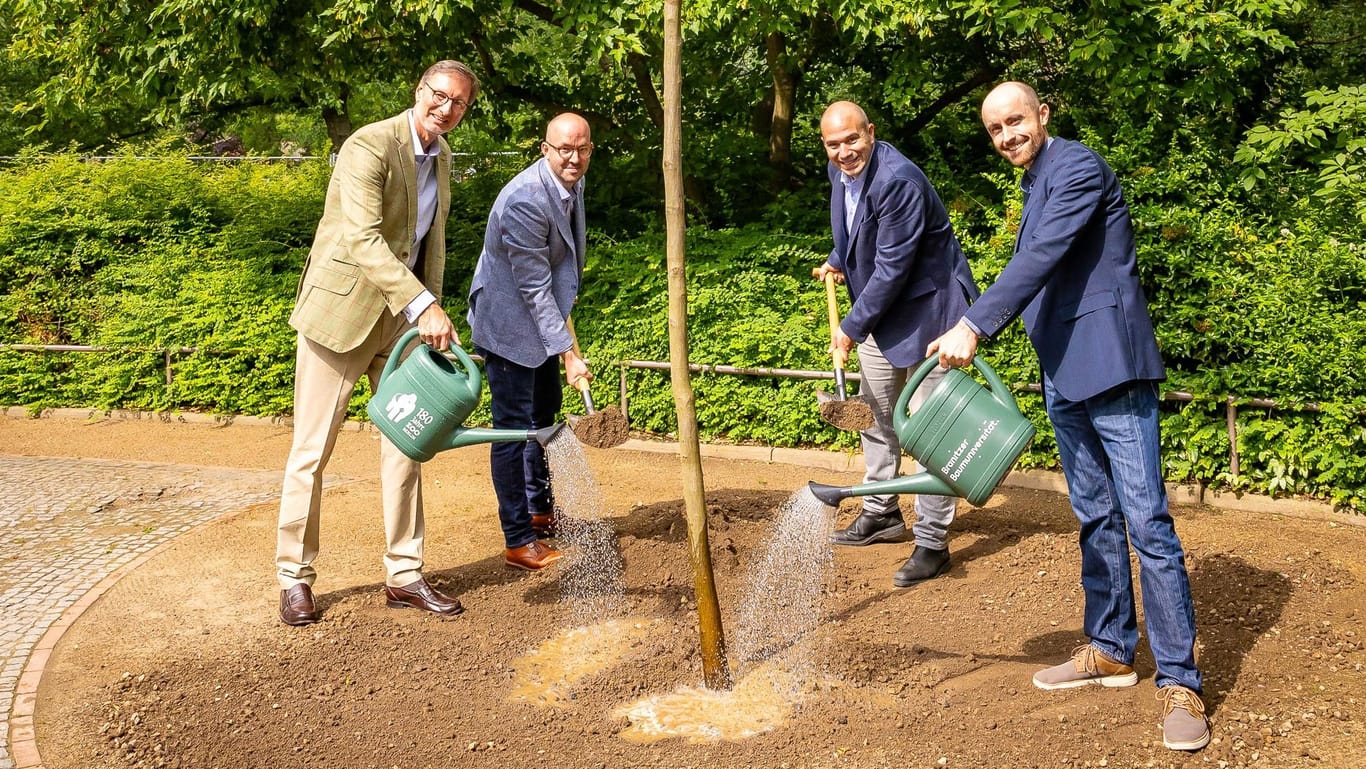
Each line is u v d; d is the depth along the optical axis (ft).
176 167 38.52
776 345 23.81
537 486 17.61
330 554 17.56
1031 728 11.23
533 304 15.37
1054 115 29.55
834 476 21.74
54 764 11.26
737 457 23.61
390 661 13.52
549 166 15.39
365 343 14.66
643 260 28.53
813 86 34.19
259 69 30.45
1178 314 20.06
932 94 33.14
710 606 12.34
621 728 11.69
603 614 14.88
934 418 11.12
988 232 26.68
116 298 32.71
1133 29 24.00
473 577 16.29
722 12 24.79
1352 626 13.30
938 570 15.58
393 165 14.01
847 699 12.10
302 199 37.47
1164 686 11.25
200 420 28.96
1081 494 11.99
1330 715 11.20
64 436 27.76
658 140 33.42
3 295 33.83
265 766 11.13
